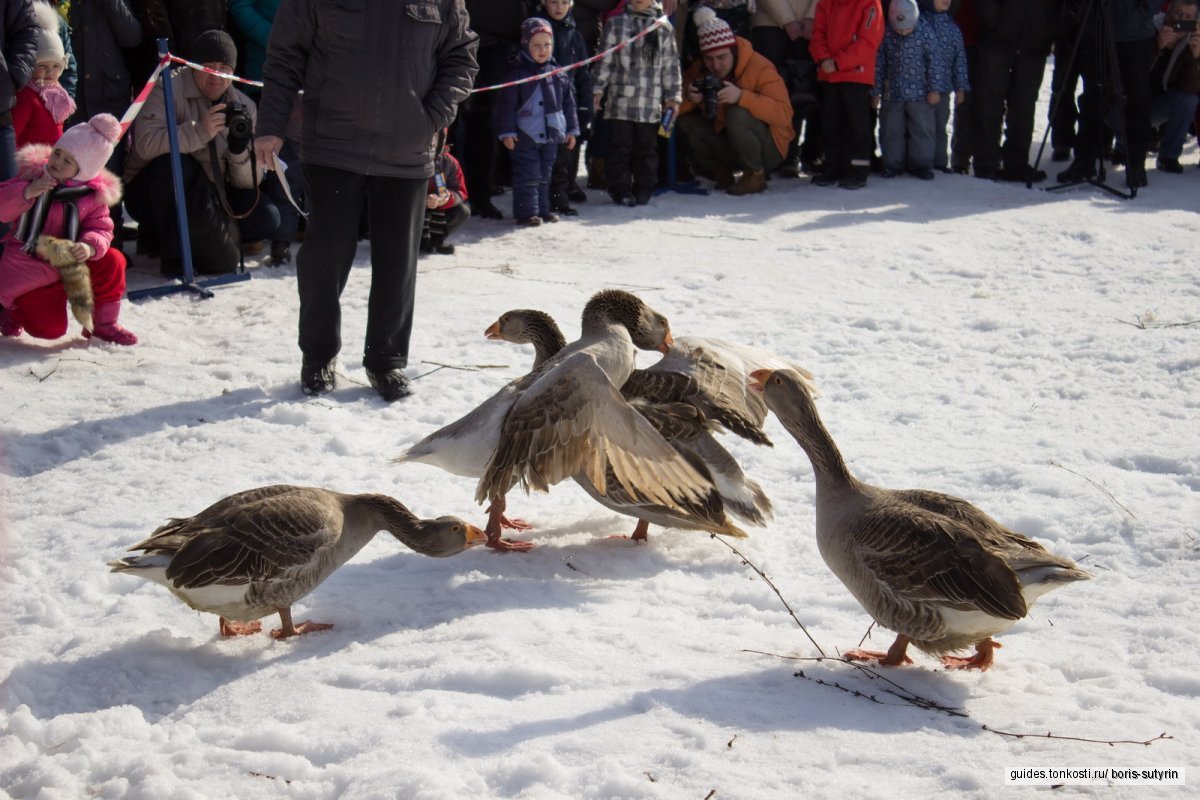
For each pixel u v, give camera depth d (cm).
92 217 820
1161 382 770
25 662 443
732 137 1371
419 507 603
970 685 418
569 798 338
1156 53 1451
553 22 1223
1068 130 1519
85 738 389
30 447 669
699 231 1217
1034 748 363
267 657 452
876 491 441
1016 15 1391
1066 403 741
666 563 547
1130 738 370
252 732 386
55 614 489
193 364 814
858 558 422
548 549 560
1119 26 1357
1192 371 783
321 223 737
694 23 1380
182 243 957
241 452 670
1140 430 685
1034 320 920
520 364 822
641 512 543
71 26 1043
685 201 1362
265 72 727
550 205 1276
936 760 354
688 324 905
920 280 1049
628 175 1330
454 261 1095
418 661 434
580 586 515
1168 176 1462
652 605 498
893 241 1173
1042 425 702
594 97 1285
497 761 358
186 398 750
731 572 537
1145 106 1374
